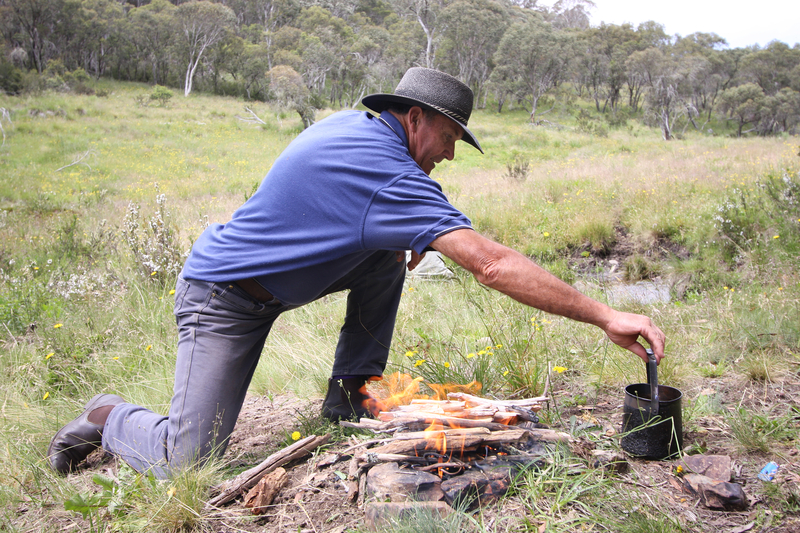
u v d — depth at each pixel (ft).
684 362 8.84
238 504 5.88
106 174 69.36
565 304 5.00
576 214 28.96
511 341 9.60
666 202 28.50
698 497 5.23
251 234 5.98
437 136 6.09
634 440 6.03
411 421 6.08
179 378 6.28
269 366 10.47
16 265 21.42
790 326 9.44
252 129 132.57
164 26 248.52
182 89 246.47
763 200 23.36
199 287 6.26
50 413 9.01
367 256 6.30
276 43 287.89
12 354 12.25
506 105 275.80
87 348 11.98
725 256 21.16
